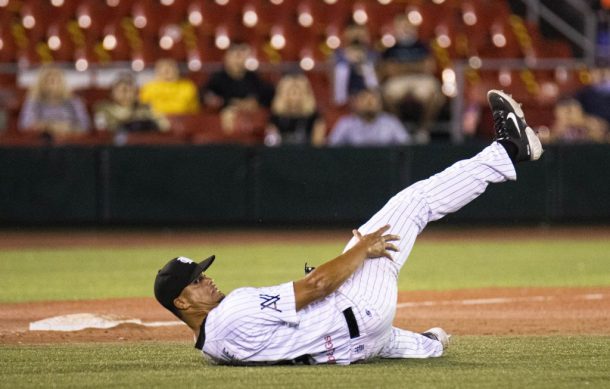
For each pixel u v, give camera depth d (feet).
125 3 221.87
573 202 183.73
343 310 62.95
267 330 62.44
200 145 182.91
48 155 181.98
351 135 182.91
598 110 192.75
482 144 180.04
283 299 62.03
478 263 139.74
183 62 211.41
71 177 182.50
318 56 214.69
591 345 73.77
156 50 211.82
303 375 60.75
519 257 147.33
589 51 226.17
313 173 183.01
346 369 62.85
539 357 68.39
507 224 191.11
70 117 184.14
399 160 181.27
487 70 208.23
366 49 195.31
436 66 214.48
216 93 188.44
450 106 196.54
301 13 223.30
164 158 182.60
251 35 217.36
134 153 182.29
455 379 59.77
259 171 183.42
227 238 176.65
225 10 222.48
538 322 87.15
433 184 67.56
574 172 183.73
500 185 183.93
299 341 62.85
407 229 65.87
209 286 63.52
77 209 182.60
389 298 63.62
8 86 199.93
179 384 58.80
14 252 155.53
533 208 184.03
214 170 182.91
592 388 57.21
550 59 224.12
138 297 105.60
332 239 173.47
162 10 221.05
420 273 128.47
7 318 90.79
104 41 214.07
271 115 186.70
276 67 198.49
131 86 184.75
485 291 109.60
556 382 58.95
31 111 182.80
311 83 198.29
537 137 70.38
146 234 183.11
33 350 72.74
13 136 183.83
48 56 212.43
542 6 242.37
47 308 97.45
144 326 84.99
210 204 183.32
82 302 101.76
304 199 183.21
